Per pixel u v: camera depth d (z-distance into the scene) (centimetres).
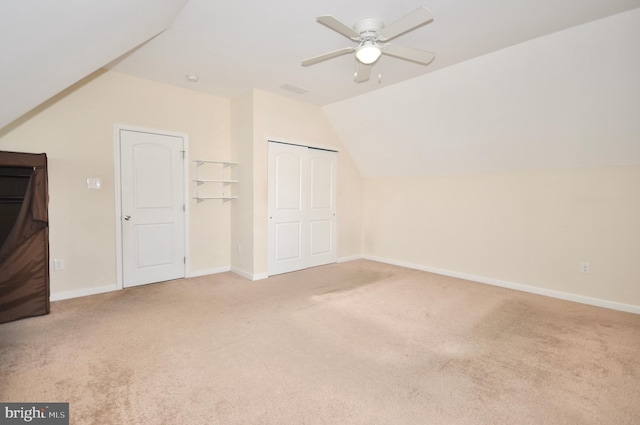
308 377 211
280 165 460
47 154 335
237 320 301
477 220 446
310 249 512
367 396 192
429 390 199
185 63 344
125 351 241
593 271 355
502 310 335
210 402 185
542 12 244
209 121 449
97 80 362
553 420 173
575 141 343
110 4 183
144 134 396
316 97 456
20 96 226
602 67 279
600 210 350
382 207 564
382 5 236
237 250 465
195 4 238
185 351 242
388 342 262
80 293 361
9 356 231
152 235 410
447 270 479
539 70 306
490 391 198
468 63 333
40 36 168
